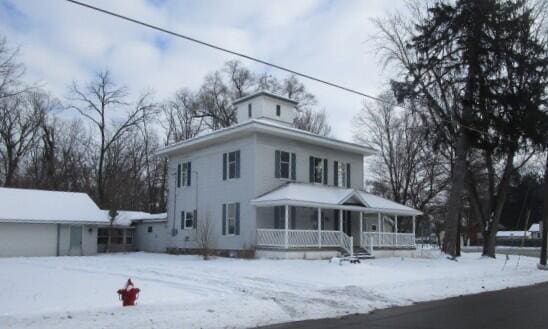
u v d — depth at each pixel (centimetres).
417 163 5100
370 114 5334
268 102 3594
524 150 3412
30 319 1070
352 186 3706
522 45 3275
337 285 1794
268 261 2662
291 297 1497
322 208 3138
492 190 3769
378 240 3403
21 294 1461
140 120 5662
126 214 4525
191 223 3616
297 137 3275
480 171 4638
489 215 3759
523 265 3112
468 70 3312
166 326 1055
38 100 5506
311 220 3316
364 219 3812
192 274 2056
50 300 1354
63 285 1673
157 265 2502
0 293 1479
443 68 3372
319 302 1437
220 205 3331
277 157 3212
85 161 5803
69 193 4053
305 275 2055
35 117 5462
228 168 3300
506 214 8550
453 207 3484
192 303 1314
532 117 3216
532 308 1385
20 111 5384
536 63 3238
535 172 6969
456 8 3266
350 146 3591
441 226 6569
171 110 6131
